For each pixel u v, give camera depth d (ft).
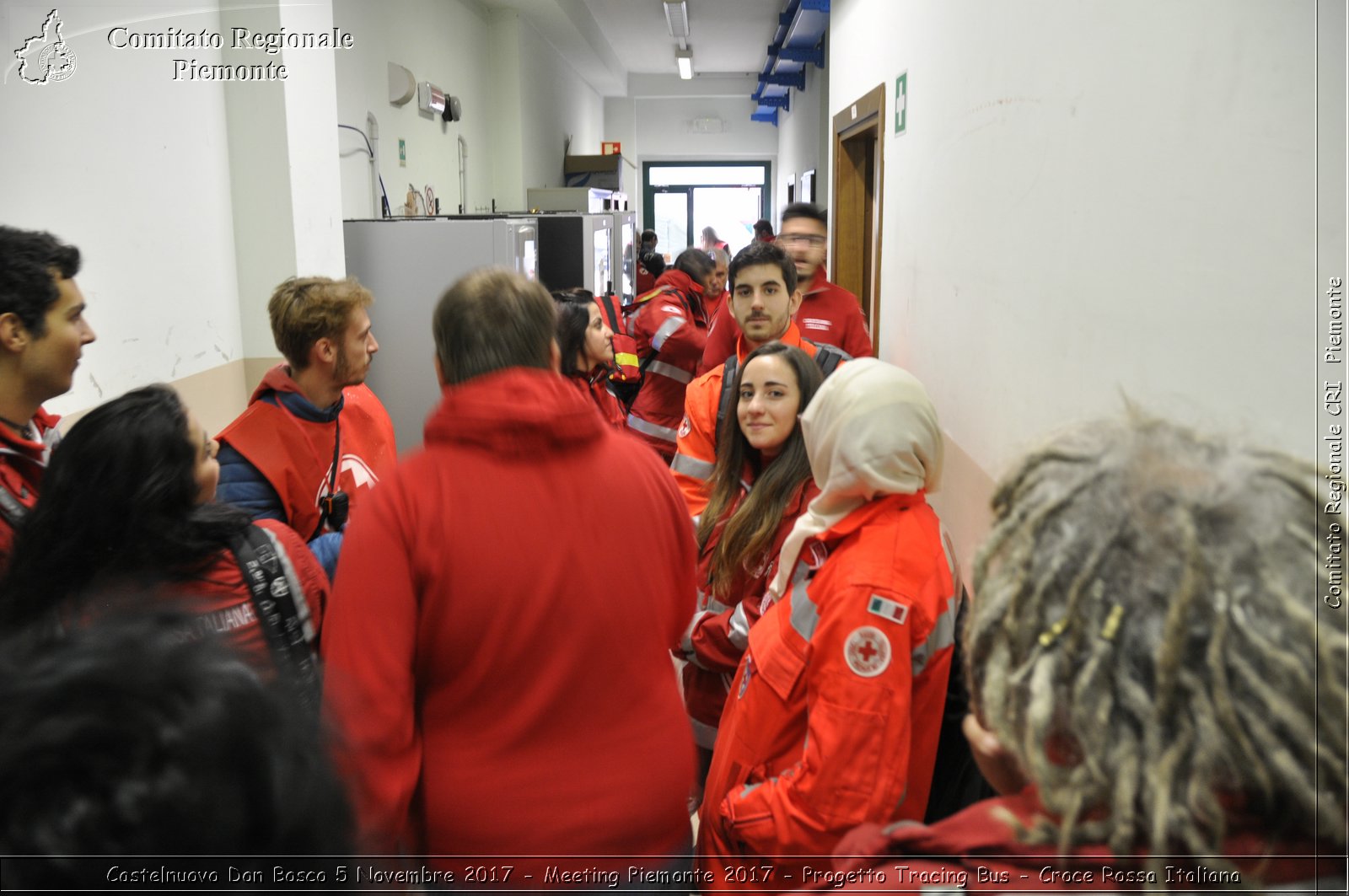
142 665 1.37
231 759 1.32
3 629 3.19
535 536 3.71
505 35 28.27
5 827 1.22
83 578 3.80
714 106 56.24
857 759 3.86
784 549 4.51
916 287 12.25
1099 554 1.63
